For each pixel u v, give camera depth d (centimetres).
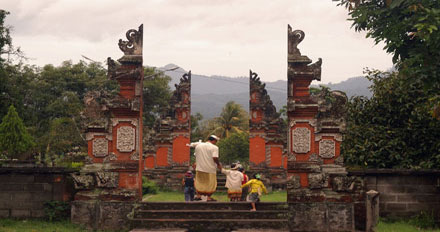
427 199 1520
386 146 1684
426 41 1238
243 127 6500
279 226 1330
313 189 1395
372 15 1387
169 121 3036
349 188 1389
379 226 1418
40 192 1464
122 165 1410
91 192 1405
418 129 1678
